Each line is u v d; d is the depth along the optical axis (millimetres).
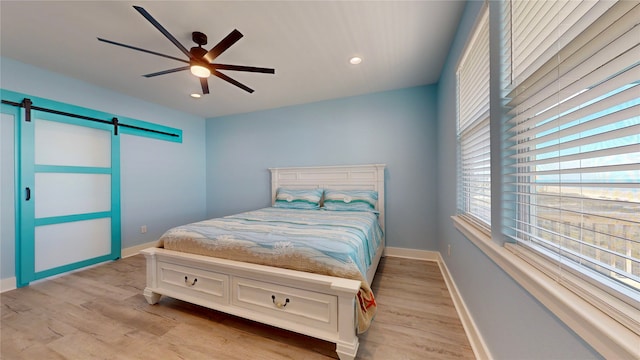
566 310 659
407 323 1730
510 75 1103
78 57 2352
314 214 2785
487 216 1484
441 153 2795
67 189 2799
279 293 1551
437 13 1781
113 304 2035
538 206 890
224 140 4445
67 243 2793
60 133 2738
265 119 4105
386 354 1429
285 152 3959
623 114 546
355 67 2617
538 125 958
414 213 3215
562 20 786
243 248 1716
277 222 2244
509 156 1107
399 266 2889
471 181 1794
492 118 1219
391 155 3318
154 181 3723
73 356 1432
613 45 584
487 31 1431
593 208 689
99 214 3064
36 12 1723
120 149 3283
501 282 1117
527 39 996
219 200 4496
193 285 1851
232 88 3158
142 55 2324
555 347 728
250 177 4246
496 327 1175
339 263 1467
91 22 1847
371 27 1938
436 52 2322
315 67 2604
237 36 1700
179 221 4094
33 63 2463
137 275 2689
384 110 3346
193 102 3695
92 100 2984
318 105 3719
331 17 1817
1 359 1413
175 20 1829
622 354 506
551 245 852
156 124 3752
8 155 2369
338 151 3600
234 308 1692
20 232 2422
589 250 714
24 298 2156
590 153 637
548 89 832
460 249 1919
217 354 1442
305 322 1479
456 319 1785
